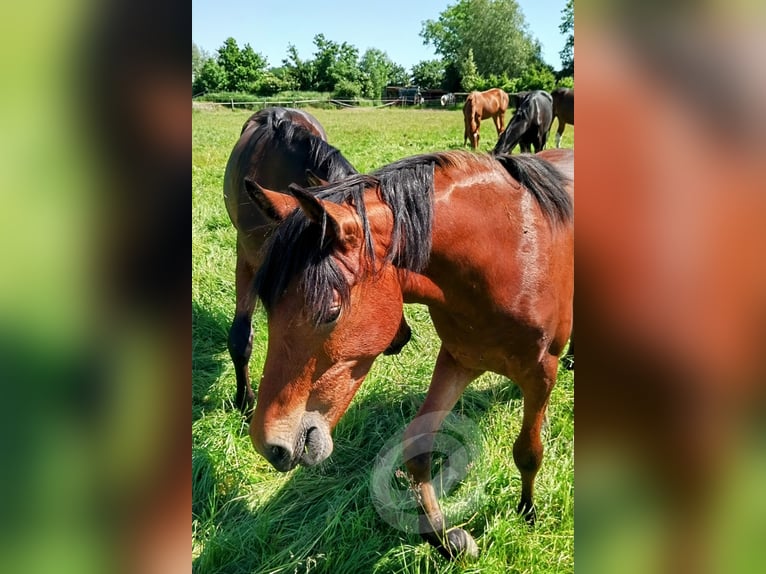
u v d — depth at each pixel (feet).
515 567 6.92
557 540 7.25
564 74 78.33
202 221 18.74
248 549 7.45
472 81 98.27
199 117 65.72
